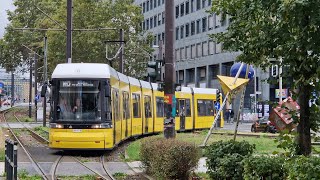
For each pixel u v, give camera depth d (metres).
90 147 22.38
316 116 9.72
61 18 60.03
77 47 59.03
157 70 18.70
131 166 18.73
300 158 8.33
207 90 46.34
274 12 9.05
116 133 24.59
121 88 26.98
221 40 10.94
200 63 85.00
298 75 9.50
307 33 8.53
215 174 12.60
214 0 10.87
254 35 9.93
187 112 42.19
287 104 10.35
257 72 70.81
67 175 16.30
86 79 22.88
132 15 62.56
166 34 18.12
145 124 34.25
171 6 18.09
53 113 22.69
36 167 18.34
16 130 42.78
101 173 16.88
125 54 64.00
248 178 10.36
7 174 14.23
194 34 87.06
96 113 22.62
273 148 23.84
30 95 72.00
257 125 46.50
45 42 51.03
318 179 7.92
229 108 72.56
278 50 9.36
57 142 22.45
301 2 8.08
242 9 10.12
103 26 59.84
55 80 22.92
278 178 9.98
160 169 14.45
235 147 12.74
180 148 14.16
